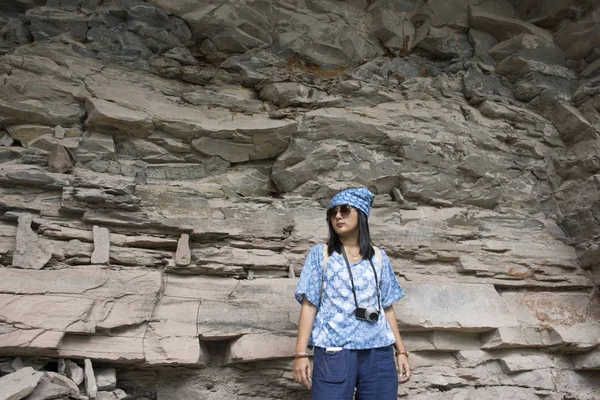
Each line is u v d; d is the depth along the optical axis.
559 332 4.17
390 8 5.97
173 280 3.81
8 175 3.77
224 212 4.27
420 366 4.01
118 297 3.50
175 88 4.81
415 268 4.45
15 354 3.18
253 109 4.92
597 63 5.43
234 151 4.70
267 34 5.47
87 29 4.77
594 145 5.05
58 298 3.33
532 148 5.32
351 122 4.81
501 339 4.03
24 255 3.45
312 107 5.02
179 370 3.60
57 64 4.44
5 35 4.64
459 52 5.94
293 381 3.68
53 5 4.81
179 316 3.61
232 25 5.29
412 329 3.99
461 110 5.45
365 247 2.96
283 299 3.87
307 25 5.63
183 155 4.61
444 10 5.97
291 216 4.43
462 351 4.07
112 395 3.27
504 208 5.14
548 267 4.66
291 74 5.19
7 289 3.26
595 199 4.78
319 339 2.80
